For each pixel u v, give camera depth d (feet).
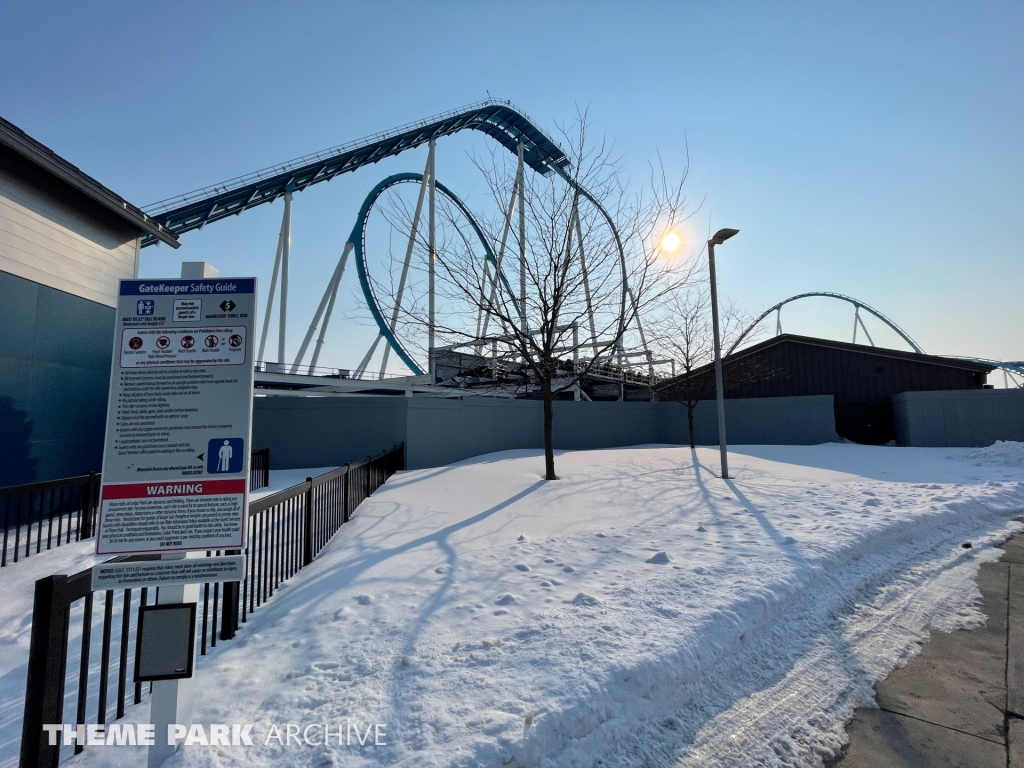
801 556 17.61
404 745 8.25
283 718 9.18
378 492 35.14
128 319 9.06
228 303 9.24
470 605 14.02
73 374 35.09
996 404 63.00
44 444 32.78
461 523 24.88
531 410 69.41
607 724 9.27
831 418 72.08
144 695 10.91
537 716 8.71
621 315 40.57
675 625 12.20
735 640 12.33
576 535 21.81
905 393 67.77
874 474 40.65
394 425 54.03
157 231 41.22
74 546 24.43
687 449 61.00
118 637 14.23
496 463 48.85
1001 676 11.56
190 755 8.22
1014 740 9.35
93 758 8.61
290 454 52.90
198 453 8.71
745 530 21.76
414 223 40.22
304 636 12.58
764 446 62.54
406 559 18.76
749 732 9.58
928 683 11.29
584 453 57.57
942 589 16.92
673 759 8.82
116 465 8.60
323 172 110.11
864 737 9.47
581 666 10.32
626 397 113.19
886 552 20.49
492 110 137.18
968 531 24.58
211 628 13.65
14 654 13.41
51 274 33.63
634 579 15.64
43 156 30.58
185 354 9.02
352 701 9.59
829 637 13.38
